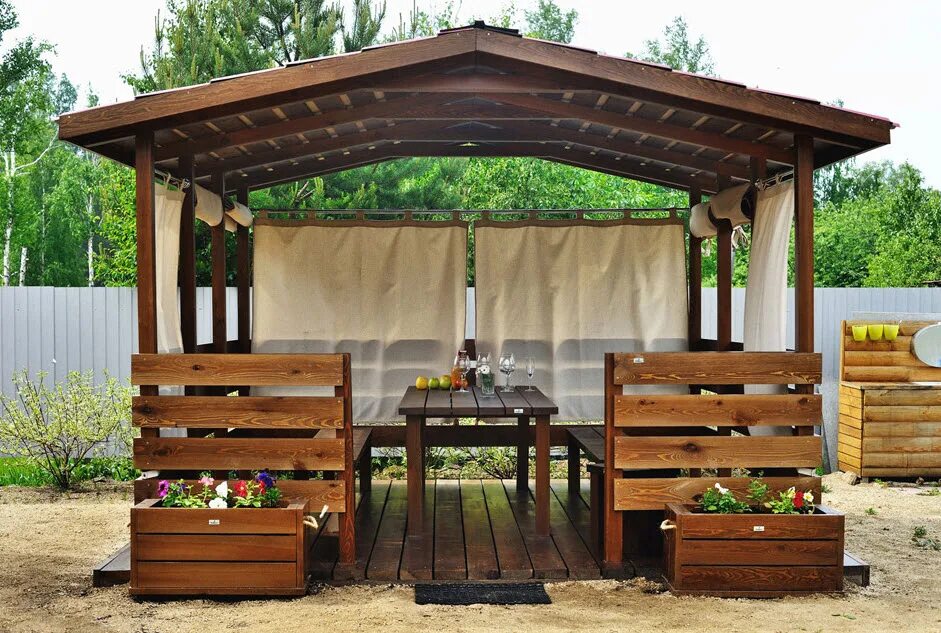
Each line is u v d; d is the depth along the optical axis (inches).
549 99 218.1
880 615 175.0
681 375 198.2
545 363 306.0
